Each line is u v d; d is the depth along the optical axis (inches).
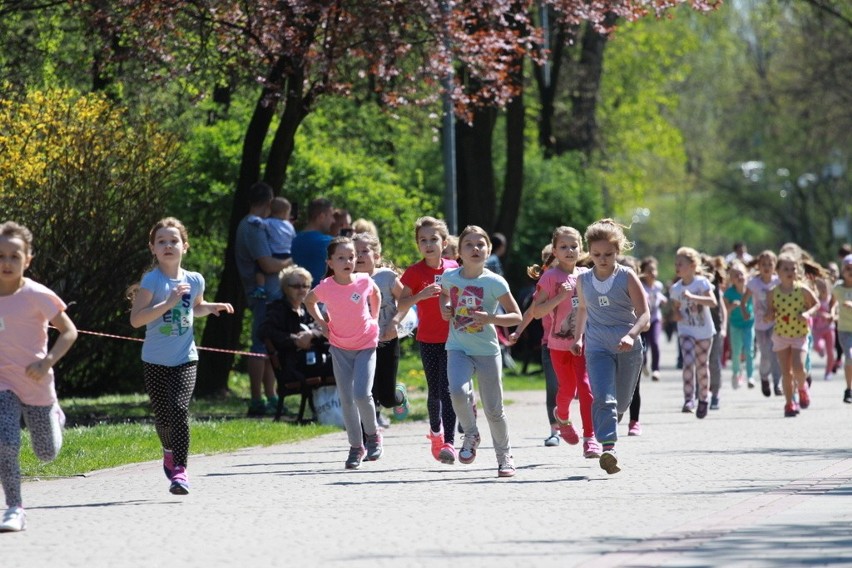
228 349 2182.6
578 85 4488.2
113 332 2121.1
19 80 2085.4
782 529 898.7
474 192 3075.8
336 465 1326.3
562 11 2197.3
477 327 1195.3
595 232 1204.5
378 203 2763.3
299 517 979.9
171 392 1080.8
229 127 2625.5
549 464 1306.6
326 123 3014.3
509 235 3233.3
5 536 913.5
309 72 2020.2
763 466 1258.0
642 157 6067.9
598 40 4471.0
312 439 1593.3
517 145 3221.0
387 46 1988.2
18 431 952.3
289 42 1952.5
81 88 2450.8
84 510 1032.2
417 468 1293.1
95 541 886.4
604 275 1208.2
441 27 2017.7
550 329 1382.9
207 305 1105.4
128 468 1312.7
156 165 2038.6
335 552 828.6
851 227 7431.1
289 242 1952.5
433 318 1312.7
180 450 1087.0
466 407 1205.7
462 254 1195.3
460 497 1078.4
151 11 1971.0
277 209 1955.0
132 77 2233.0
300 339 1736.0
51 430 979.3
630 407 1598.2
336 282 1280.8
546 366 1475.1
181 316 1083.9
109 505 1058.7
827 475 1181.1
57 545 874.1
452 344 1207.6
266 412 1913.1
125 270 2005.4
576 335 1286.9
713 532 886.4
